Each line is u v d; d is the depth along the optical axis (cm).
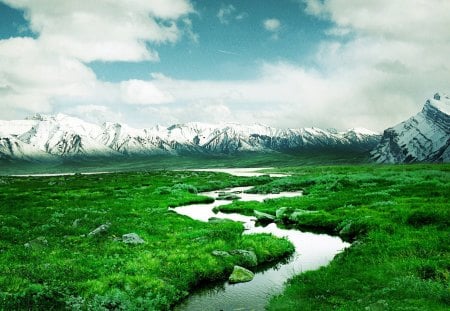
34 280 2030
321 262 2858
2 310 1636
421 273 2114
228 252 2925
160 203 6138
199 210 5803
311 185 8888
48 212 4466
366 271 2283
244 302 2148
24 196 6694
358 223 3672
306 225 4316
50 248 2794
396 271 2177
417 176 8519
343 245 3347
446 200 4497
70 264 2402
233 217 5078
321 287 2134
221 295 2275
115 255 2677
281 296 2125
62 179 13050
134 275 2330
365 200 5219
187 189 8444
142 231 3578
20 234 3177
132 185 9594
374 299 1806
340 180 7962
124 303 1908
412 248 2567
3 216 3956
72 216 4159
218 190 9588
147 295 2086
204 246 3066
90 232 3362
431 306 1627
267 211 5194
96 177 14012
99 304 1844
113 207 5303
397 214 3706
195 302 2177
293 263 2867
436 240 2692
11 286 1884
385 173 9894
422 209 3719
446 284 1886
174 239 3331
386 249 2653
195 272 2525
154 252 2833
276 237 3459
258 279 2547
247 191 8738
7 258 2462
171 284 2303
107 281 2156
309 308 1872
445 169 11869
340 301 1908
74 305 1780
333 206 5125
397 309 1617
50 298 1812
